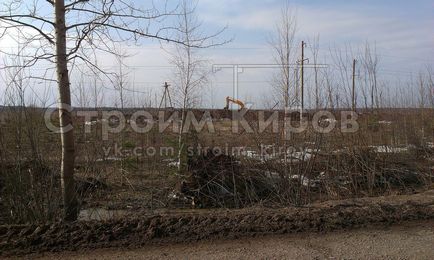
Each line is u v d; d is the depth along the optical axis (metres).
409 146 11.33
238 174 8.72
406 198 8.07
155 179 9.04
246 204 8.18
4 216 6.32
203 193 8.70
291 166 8.12
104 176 8.34
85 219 6.80
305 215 6.26
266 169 8.43
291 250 5.04
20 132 6.40
